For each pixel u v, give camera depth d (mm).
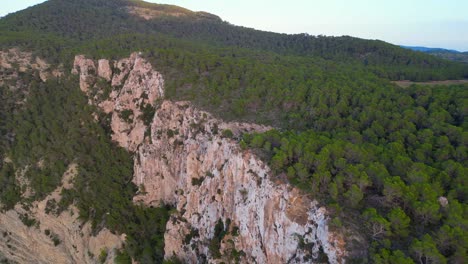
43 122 109438
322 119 72438
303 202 49938
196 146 77188
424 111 69250
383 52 155375
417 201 44188
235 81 91375
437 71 121375
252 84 89812
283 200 51844
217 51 128875
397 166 51875
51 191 95000
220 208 67375
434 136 60531
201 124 79875
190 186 75938
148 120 97375
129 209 87562
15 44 132625
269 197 54000
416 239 39688
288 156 56750
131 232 81062
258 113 80500
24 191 97188
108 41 131000
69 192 93250
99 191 91812
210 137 75750
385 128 67625
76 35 170750
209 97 86125
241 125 75312
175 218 74938
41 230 90938
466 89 81000
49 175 97875
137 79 104062
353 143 60531
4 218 94062
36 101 113500
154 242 78750
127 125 103438
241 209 60562
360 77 100188
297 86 86375
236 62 105812
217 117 78375
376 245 41531
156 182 88688
